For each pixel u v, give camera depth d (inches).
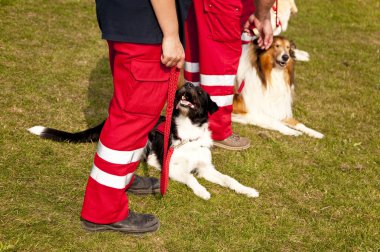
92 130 177.8
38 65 235.0
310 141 214.1
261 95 235.3
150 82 112.1
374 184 182.1
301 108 248.7
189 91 173.3
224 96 184.7
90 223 128.3
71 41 271.3
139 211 145.9
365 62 322.3
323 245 142.8
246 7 180.9
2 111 190.1
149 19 107.5
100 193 121.6
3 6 295.4
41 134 175.3
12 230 127.6
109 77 239.1
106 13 108.7
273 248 138.6
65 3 325.1
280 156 196.2
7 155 162.7
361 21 414.9
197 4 169.5
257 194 164.7
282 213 156.5
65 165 163.3
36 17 292.8
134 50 108.9
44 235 127.7
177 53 110.7
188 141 175.5
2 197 140.9
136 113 114.0
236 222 148.2
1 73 218.8
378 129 230.8
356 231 151.3
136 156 120.7
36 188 148.3
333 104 255.8
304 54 317.4
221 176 171.9
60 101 207.3
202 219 146.4
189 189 164.6
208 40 174.2
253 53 234.5
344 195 172.2
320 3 440.5
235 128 221.5
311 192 171.9
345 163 196.1
